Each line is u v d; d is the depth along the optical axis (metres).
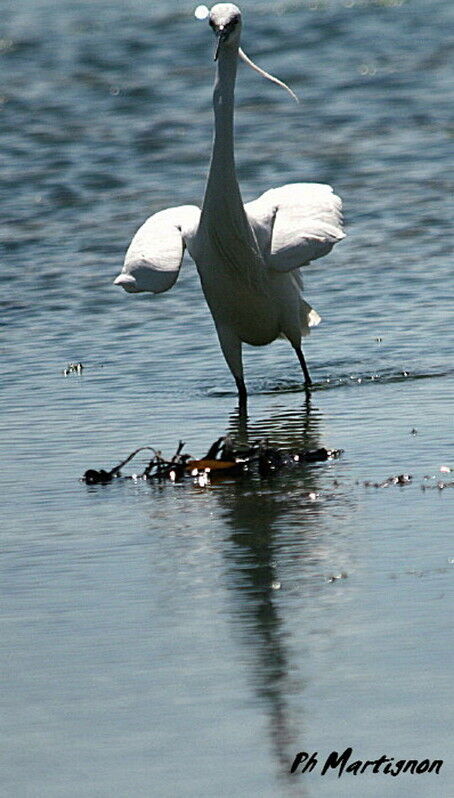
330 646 8.34
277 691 7.82
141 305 19.83
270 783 6.97
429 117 32.03
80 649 8.52
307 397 15.14
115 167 28.84
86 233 24.16
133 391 15.74
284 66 38.78
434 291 19.39
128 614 9.05
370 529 10.46
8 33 45.34
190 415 14.63
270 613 8.92
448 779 7.00
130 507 11.46
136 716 7.63
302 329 16.25
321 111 33.38
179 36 43.12
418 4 47.53
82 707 7.76
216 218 14.27
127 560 10.12
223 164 14.12
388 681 7.86
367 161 28.22
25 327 19.02
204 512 11.22
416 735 7.32
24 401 15.43
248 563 9.91
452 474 11.78
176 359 17.16
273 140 30.56
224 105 14.05
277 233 14.59
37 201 26.53
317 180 26.92
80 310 19.73
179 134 31.41
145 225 15.59
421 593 9.07
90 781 7.03
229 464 12.32
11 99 35.88
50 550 10.41
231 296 14.84
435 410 14.08
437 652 8.17
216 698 7.79
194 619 8.91
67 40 43.66
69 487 12.15
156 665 8.23
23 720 7.66
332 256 21.66
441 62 38.16
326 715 7.54
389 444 12.91
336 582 9.40
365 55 39.62
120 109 34.16
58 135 31.83
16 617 9.08
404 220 23.62
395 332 17.61
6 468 12.83
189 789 6.93
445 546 9.96
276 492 11.67
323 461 12.53
